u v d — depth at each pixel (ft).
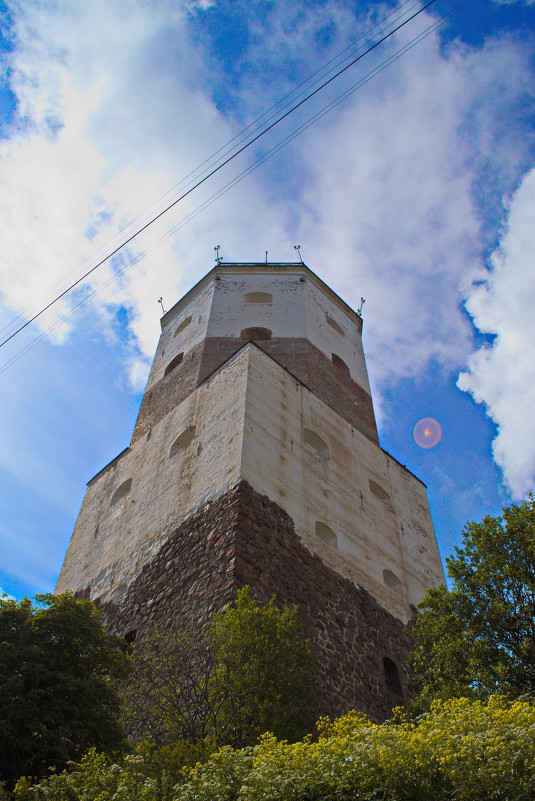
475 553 44.80
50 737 32.58
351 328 92.12
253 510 53.21
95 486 78.64
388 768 23.29
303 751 25.70
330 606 53.93
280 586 50.60
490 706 27.86
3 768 31.68
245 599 41.47
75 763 28.32
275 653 37.22
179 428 69.56
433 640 44.47
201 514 55.88
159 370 83.97
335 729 29.07
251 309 84.23
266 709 34.96
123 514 68.08
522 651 38.65
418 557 69.77
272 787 23.08
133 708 38.75
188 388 73.97
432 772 23.07
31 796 26.48
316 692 38.88
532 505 45.34
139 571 58.44
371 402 81.87
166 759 29.84
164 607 51.96
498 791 21.62
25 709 32.76
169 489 63.10
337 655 51.08
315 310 86.33
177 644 41.65
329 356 81.10
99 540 69.00
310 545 56.39
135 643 47.06
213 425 63.93
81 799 25.62
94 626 38.86
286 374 70.13
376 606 58.90
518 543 43.68
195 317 86.74
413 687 55.83
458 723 25.54
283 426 63.77
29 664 34.71
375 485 71.72
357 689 50.42
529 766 21.68
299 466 61.93
